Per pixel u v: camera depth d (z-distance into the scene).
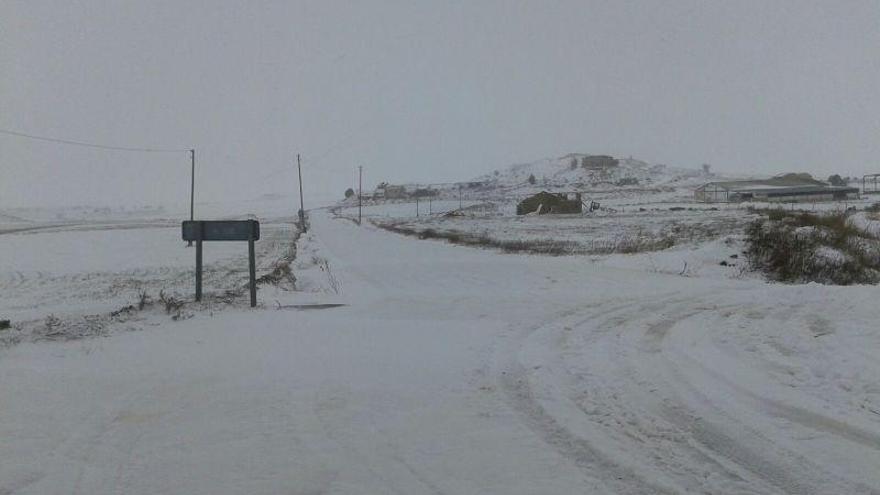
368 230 61.53
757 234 22.91
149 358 8.46
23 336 9.81
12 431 5.73
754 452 5.11
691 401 6.40
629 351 8.62
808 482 4.56
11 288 22.02
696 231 38.97
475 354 8.59
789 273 20.33
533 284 17.62
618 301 13.42
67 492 4.52
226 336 9.91
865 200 93.69
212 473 4.81
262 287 16.53
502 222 70.50
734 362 7.92
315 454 5.16
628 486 4.54
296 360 8.33
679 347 8.83
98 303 16.12
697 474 4.73
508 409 6.26
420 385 7.12
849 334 9.20
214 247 43.91
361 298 14.52
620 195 138.12
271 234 60.22
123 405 6.48
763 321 10.57
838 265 20.12
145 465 4.98
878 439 5.33
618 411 6.14
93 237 56.34
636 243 31.70
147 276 25.64
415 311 12.52
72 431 5.74
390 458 5.07
